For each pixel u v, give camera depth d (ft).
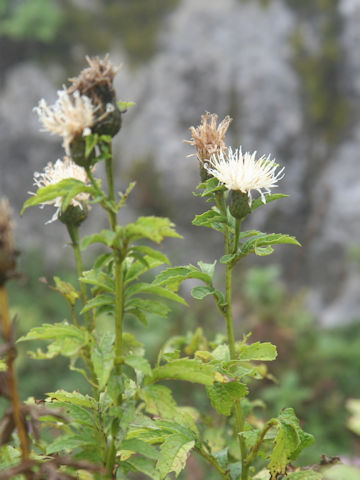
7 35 28.84
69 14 29.35
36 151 28.81
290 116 27.86
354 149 27.58
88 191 4.28
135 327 20.86
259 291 21.25
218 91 27.81
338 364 19.43
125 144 27.94
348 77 28.12
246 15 28.78
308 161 27.99
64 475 3.85
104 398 4.91
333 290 26.58
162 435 5.12
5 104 28.78
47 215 28.37
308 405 17.56
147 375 4.56
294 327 21.52
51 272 27.22
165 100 27.89
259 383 16.90
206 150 5.46
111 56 28.73
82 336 4.39
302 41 28.40
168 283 5.18
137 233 4.17
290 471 5.67
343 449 15.72
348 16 28.30
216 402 4.87
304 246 27.53
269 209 27.37
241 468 5.40
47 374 20.51
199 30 28.63
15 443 4.94
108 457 4.54
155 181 27.40
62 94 4.38
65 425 5.44
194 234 27.35
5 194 28.89
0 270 3.53
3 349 3.63
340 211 27.02
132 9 29.40
